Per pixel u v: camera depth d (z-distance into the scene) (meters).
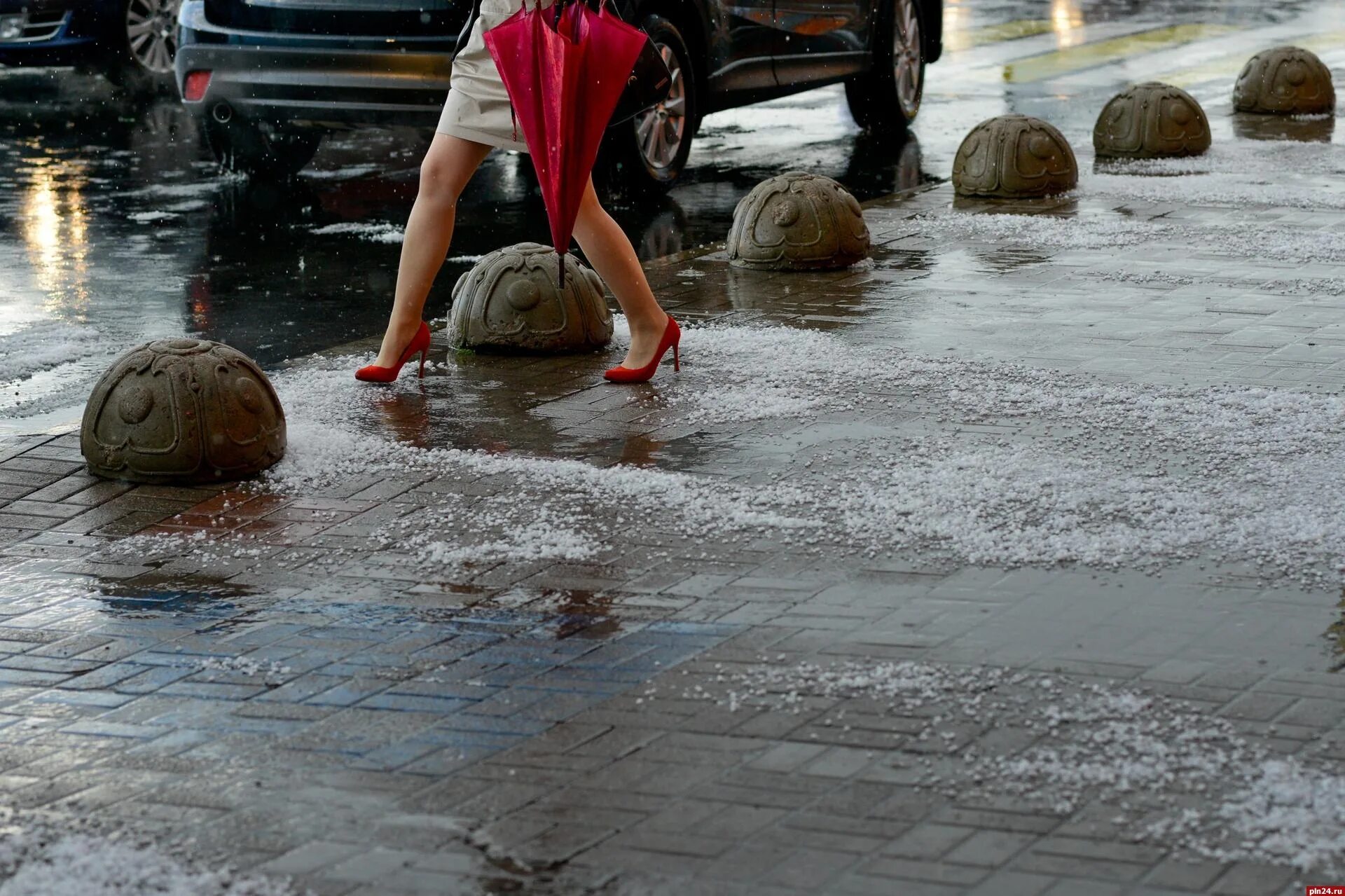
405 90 14.56
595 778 4.87
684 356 9.65
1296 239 12.34
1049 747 4.96
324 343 10.78
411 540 6.90
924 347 9.68
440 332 10.48
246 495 7.52
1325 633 5.71
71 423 9.09
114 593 6.45
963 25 29.56
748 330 10.17
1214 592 6.09
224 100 15.23
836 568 6.43
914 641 5.74
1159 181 14.91
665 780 4.84
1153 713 5.16
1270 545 6.49
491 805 4.74
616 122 9.19
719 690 5.42
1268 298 10.62
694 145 18.50
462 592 6.34
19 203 15.43
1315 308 10.33
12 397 9.66
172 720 5.34
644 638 5.85
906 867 4.35
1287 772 4.75
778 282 11.59
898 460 7.69
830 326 10.30
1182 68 23.88
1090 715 5.15
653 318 9.12
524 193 15.88
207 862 4.48
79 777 4.97
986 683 5.40
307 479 7.71
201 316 11.45
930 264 11.98
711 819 4.62
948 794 4.71
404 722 5.27
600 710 5.31
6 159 17.84
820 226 11.87
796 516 7.00
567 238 8.62
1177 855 4.37
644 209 14.99
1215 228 12.88
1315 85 19.16
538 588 6.35
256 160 16.33
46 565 6.76
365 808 4.74
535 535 6.89
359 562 6.70
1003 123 14.46
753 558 6.57
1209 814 4.56
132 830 4.66
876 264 12.03
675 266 12.20
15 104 21.97
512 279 9.83
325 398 8.98
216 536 7.04
